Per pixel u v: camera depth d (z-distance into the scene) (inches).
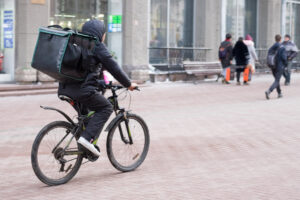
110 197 377.1
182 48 1578.5
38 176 397.4
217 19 1788.9
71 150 415.8
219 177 438.3
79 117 424.8
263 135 648.4
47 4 1267.2
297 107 932.6
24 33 1230.9
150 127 705.6
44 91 1141.7
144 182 422.0
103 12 1464.1
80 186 409.4
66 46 385.7
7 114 821.9
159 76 1478.8
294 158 516.7
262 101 1029.2
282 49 1061.1
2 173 451.5
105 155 530.9
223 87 1360.7
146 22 1494.8
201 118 791.1
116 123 448.1
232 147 572.4
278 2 2075.5
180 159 510.6
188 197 376.8
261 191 394.0
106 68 417.7
